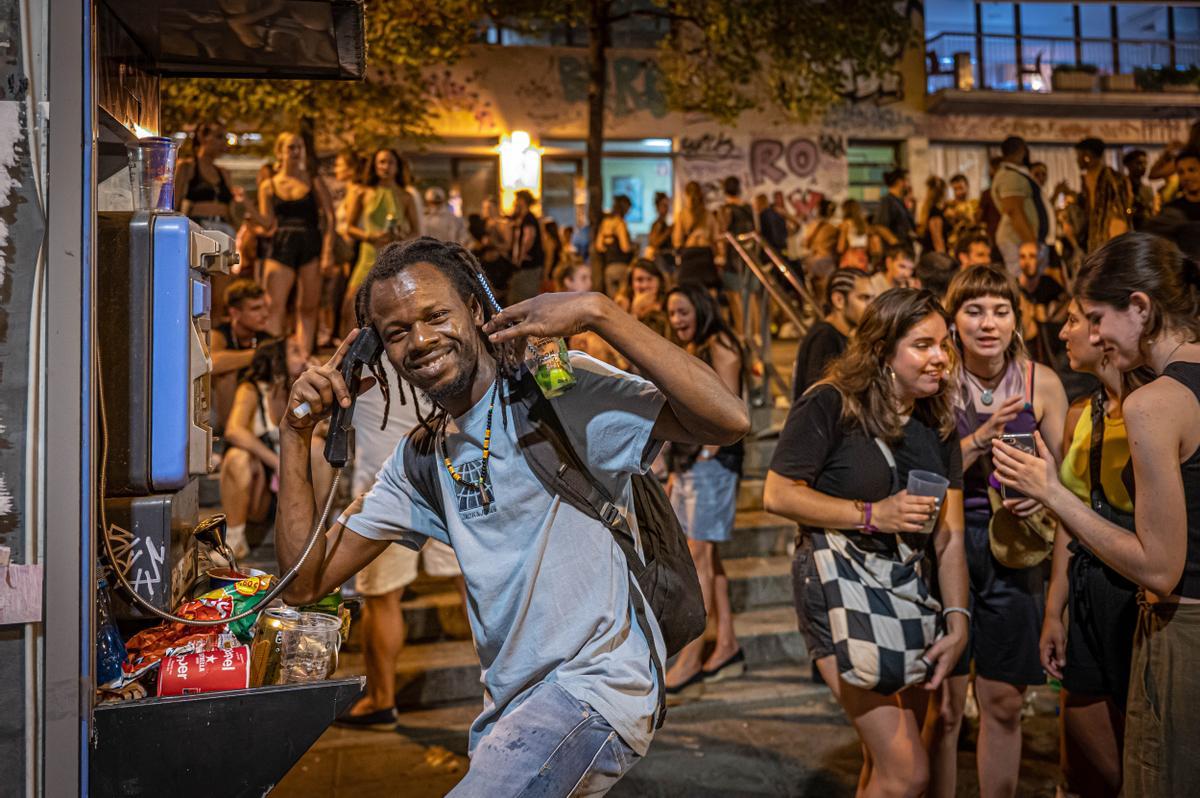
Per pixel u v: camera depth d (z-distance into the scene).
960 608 2.67
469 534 1.84
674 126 15.16
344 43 2.24
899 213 10.49
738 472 4.63
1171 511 2.13
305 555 1.87
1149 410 2.14
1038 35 18.56
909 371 2.64
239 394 4.81
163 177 2.09
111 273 1.83
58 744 1.63
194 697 1.72
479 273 1.83
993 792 2.99
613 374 1.83
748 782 3.71
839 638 2.58
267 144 8.95
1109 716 2.73
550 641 1.76
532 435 1.78
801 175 15.57
